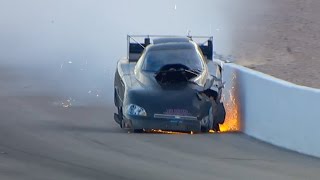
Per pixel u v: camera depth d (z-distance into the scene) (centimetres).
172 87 5378
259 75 4978
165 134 5131
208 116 5284
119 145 4603
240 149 4525
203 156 4266
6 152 4338
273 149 4541
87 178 3628
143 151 4400
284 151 4478
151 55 5656
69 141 4750
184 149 4497
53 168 3869
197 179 3625
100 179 3606
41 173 3741
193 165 3981
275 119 4709
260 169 3891
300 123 4447
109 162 4041
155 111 5206
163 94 5300
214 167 3934
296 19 12056
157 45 5775
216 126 5447
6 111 6272
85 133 5119
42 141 4747
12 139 4819
